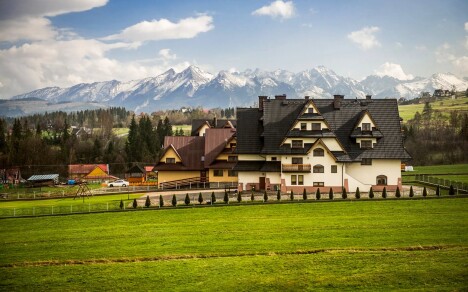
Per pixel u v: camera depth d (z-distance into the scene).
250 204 63.81
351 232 46.88
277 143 78.19
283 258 39.50
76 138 198.00
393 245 41.75
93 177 140.50
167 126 189.38
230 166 90.00
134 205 64.56
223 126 116.25
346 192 67.88
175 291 33.44
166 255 41.53
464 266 35.69
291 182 75.31
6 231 53.69
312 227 49.62
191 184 91.00
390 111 81.56
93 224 55.88
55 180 135.38
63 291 34.03
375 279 33.94
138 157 166.75
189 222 54.53
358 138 77.62
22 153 154.50
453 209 56.22
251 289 33.25
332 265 37.22
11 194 95.94
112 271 37.84
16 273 38.09
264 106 83.12
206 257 40.72
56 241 48.06
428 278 33.66
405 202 61.69
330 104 83.00
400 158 75.94
